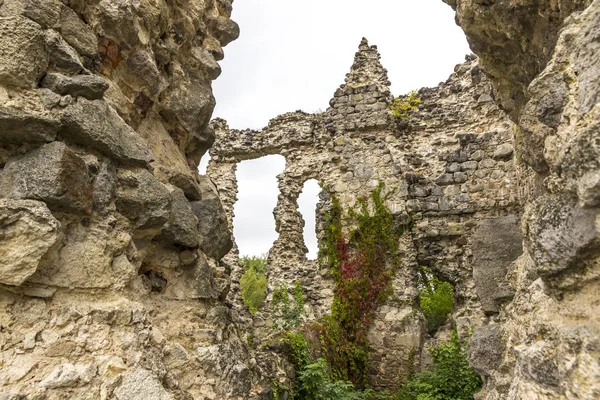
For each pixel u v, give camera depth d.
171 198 3.53
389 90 12.11
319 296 10.98
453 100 11.67
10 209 2.51
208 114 4.98
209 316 4.03
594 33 2.26
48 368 2.50
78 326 2.70
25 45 2.71
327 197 11.52
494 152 10.68
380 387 9.95
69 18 3.13
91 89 3.00
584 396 1.99
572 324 2.22
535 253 2.47
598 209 2.04
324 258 11.17
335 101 12.15
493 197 10.47
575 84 2.35
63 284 2.72
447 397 8.55
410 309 10.30
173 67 4.49
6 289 2.53
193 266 4.02
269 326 9.83
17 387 2.37
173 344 3.49
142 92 3.98
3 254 2.48
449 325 10.91
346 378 9.71
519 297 4.04
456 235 10.53
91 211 2.90
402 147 11.61
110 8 3.49
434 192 10.85
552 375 2.28
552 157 2.51
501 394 4.19
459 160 10.87
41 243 2.54
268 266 11.91
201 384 3.58
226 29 5.48
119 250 3.10
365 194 11.22
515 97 5.01
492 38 4.46
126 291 3.16
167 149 4.34
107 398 2.64
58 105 2.82
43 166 2.66
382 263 10.67
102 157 3.08
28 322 2.56
